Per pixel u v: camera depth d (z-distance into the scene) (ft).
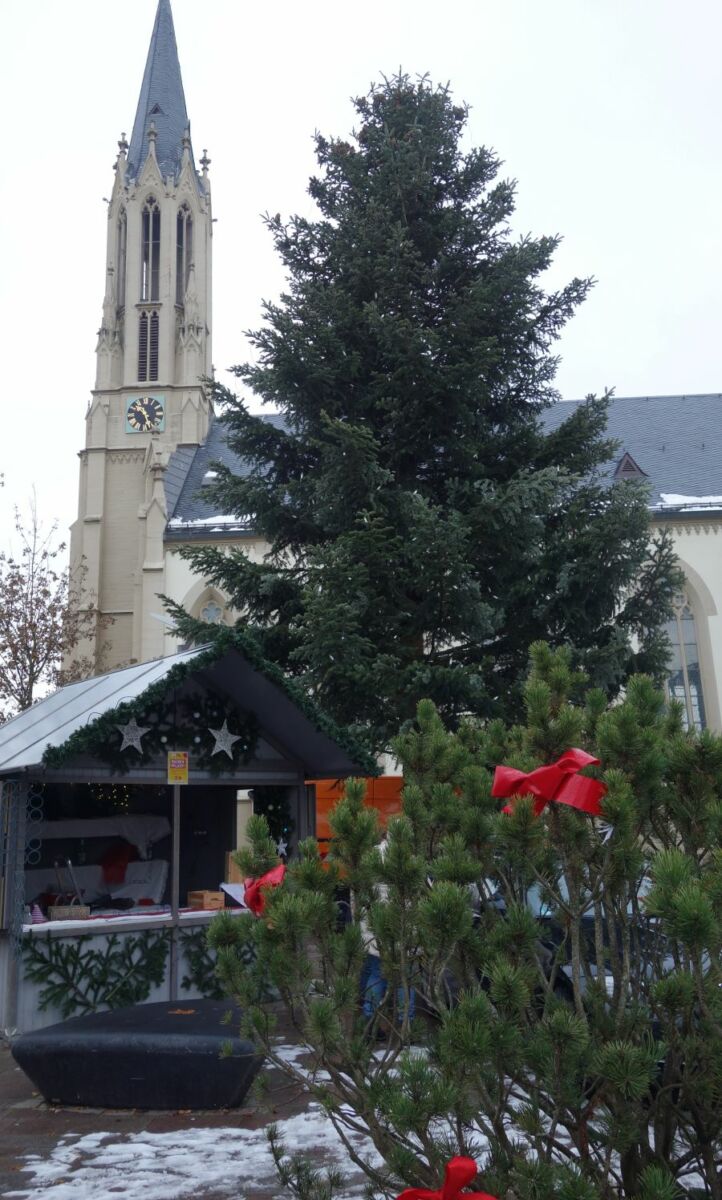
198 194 168.25
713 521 113.29
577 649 43.68
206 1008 24.32
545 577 44.50
